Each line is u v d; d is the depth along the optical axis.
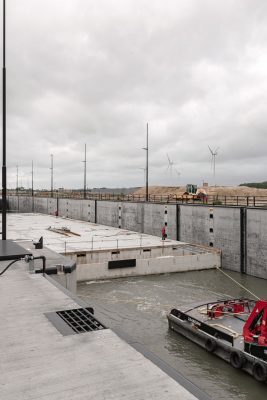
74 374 6.05
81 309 9.48
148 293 29.67
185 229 45.66
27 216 87.44
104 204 66.50
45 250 21.70
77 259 35.56
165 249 40.59
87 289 31.09
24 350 7.01
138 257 38.78
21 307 9.64
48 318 8.79
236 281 34.16
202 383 16.27
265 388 15.78
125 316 24.16
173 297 28.48
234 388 15.85
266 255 34.91
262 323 16.25
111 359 6.60
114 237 48.59
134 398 5.30
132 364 6.39
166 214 48.94
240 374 16.91
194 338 20.25
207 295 29.09
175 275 36.44
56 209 89.88
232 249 38.66
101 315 24.33
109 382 5.77
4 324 8.41
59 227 61.03
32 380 5.88
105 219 66.12
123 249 37.91
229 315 21.12
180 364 18.03
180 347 19.86
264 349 15.97
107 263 34.78
